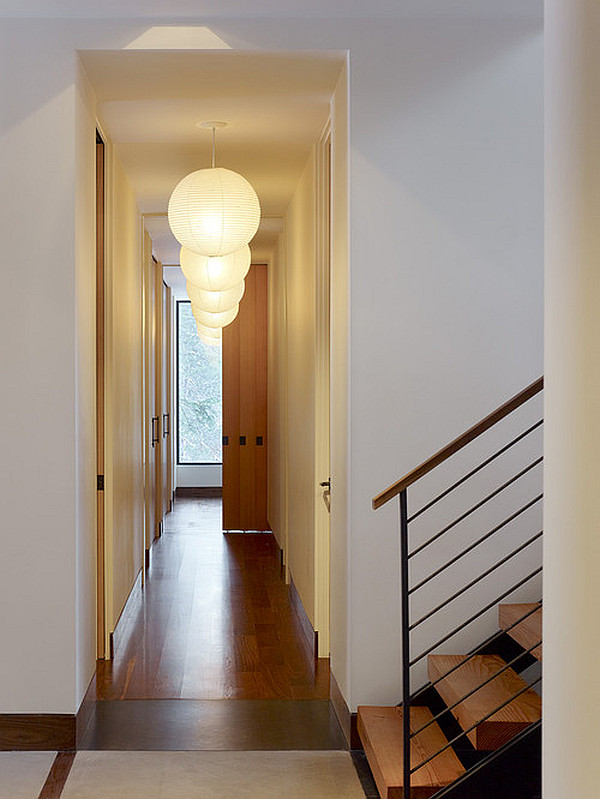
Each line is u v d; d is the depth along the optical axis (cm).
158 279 1001
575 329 199
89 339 430
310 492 577
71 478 395
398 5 394
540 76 411
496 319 409
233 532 1038
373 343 405
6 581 395
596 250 187
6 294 394
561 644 207
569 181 202
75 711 398
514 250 410
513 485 409
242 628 614
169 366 1230
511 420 408
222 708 454
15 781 365
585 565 193
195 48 400
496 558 409
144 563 774
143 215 776
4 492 394
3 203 394
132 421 684
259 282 1047
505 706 345
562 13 206
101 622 541
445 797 325
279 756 395
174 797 353
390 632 405
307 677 507
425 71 407
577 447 198
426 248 407
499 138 410
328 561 544
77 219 401
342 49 405
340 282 435
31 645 396
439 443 407
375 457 405
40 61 395
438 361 407
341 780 371
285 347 796
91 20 397
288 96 461
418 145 407
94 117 450
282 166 612
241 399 1042
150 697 470
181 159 593
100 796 353
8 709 396
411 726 375
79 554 402
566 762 203
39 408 394
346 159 414
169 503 1243
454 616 409
